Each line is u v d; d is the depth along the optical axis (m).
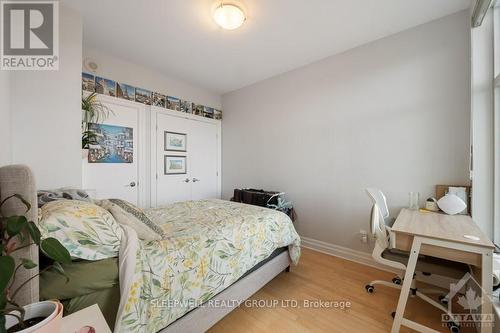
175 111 3.38
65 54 1.86
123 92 2.80
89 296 0.94
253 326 1.50
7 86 1.45
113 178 2.72
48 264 0.90
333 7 1.86
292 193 3.11
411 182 2.15
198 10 1.90
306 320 1.56
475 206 1.73
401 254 1.58
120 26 2.12
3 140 1.33
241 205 2.39
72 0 1.77
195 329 1.24
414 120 2.13
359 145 2.48
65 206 1.02
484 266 1.16
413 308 1.66
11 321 0.60
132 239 1.08
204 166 3.84
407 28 2.15
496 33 1.68
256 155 3.56
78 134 1.93
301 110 2.99
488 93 1.70
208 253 1.36
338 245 2.66
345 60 2.57
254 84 3.57
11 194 0.72
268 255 1.79
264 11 1.90
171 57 2.74
